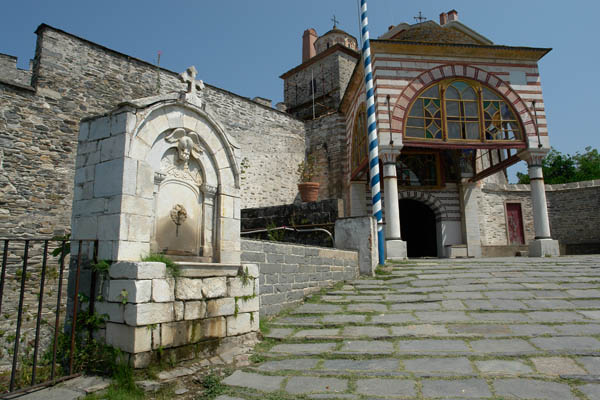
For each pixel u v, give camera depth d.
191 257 5.49
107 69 13.05
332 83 24.81
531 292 7.38
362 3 12.20
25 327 9.05
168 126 5.26
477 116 13.84
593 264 9.98
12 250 10.24
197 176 5.75
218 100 16.48
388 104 13.41
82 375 4.23
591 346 4.70
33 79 11.65
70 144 11.83
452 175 17.97
